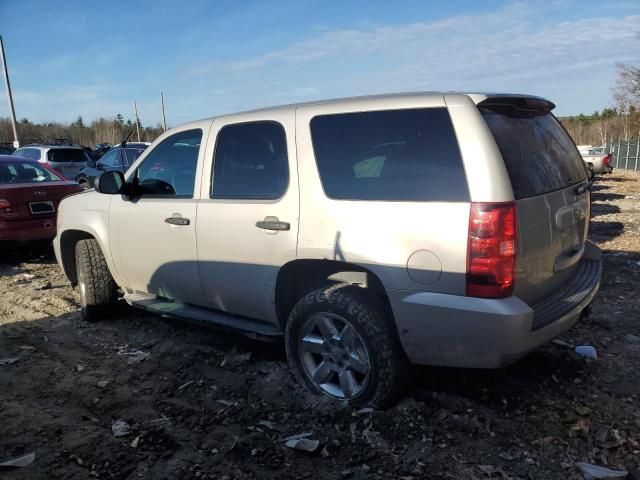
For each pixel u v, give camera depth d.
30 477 2.88
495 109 3.32
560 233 3.49
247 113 4.07
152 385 3.98
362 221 3.29
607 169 21.22
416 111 3.28
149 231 4.54
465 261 2.97
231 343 4.69
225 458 3.04
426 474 2.86
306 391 3.69
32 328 5.29
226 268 4.02
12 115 28.38
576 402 3.53
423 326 3.11
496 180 2.97
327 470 2.92
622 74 39.66
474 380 3.80
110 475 2.89
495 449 3.06
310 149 3.60
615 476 2.81
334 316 3.46
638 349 4.36
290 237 3.59
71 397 3.82
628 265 7.04
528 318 2.94
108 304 5.36
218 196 4.09
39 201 8.13
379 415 3.32
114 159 15.02
